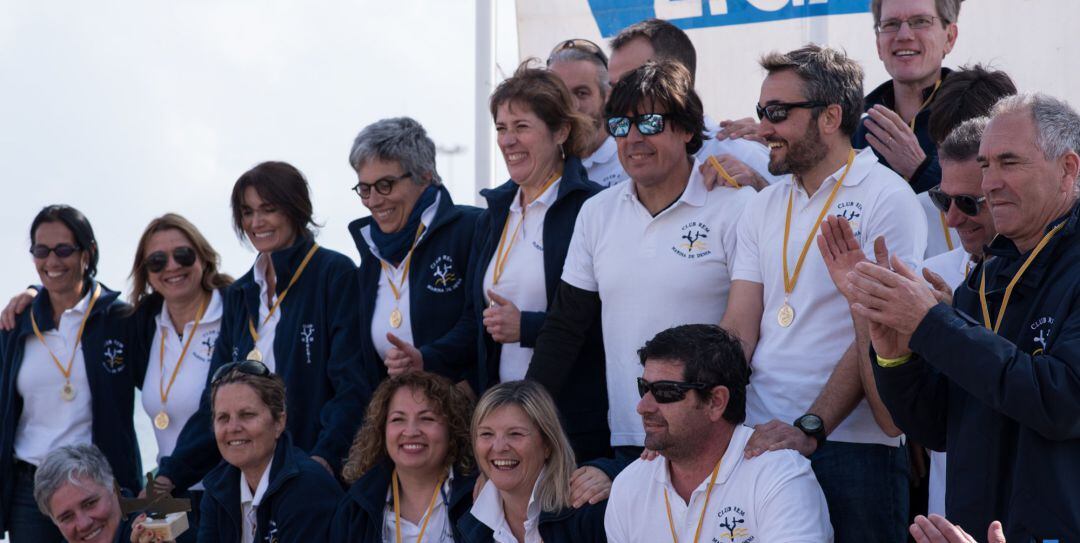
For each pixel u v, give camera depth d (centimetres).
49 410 1681
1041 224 893
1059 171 882
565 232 1322
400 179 1437
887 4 1398
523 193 1362
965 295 948
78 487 1423
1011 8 1633
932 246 1283
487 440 1191
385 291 1457
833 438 1092
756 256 1145
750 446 1060
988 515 886
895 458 1102
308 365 1488
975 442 897
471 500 1263
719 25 1750
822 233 976
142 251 1658
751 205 1158
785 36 1727
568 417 1295
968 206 1070
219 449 1391
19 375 1691
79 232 1689
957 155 1077
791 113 1095
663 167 1203
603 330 1245
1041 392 829
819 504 1041
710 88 1752
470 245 1434
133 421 1702
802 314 1098
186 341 1641
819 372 1089
